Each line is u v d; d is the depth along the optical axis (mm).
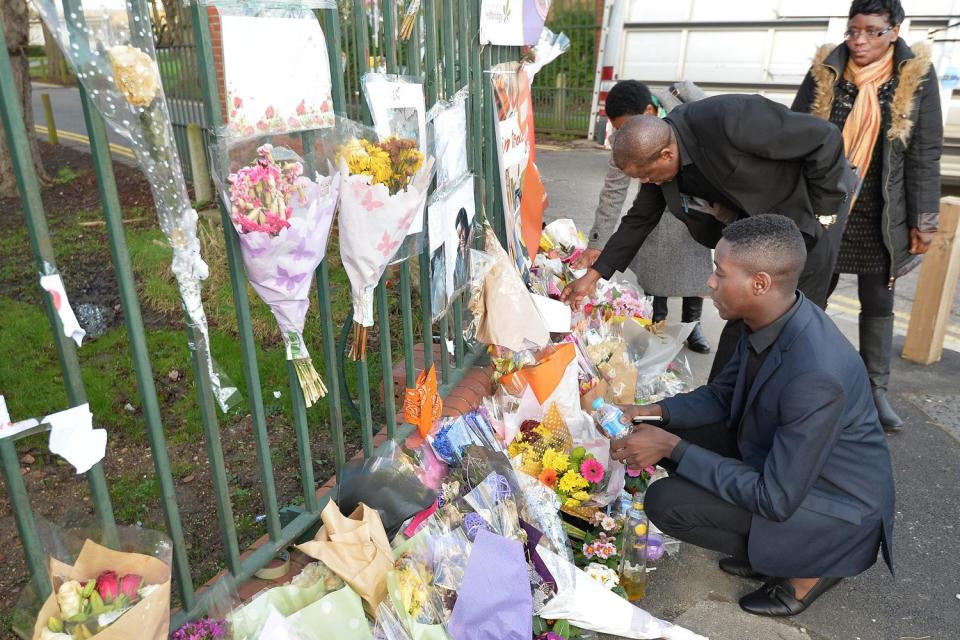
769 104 2555
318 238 1699
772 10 7746
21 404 3410
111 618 1344
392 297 4785
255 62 1556
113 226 1375
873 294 3498
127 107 1312
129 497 2799
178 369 3801
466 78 2762
